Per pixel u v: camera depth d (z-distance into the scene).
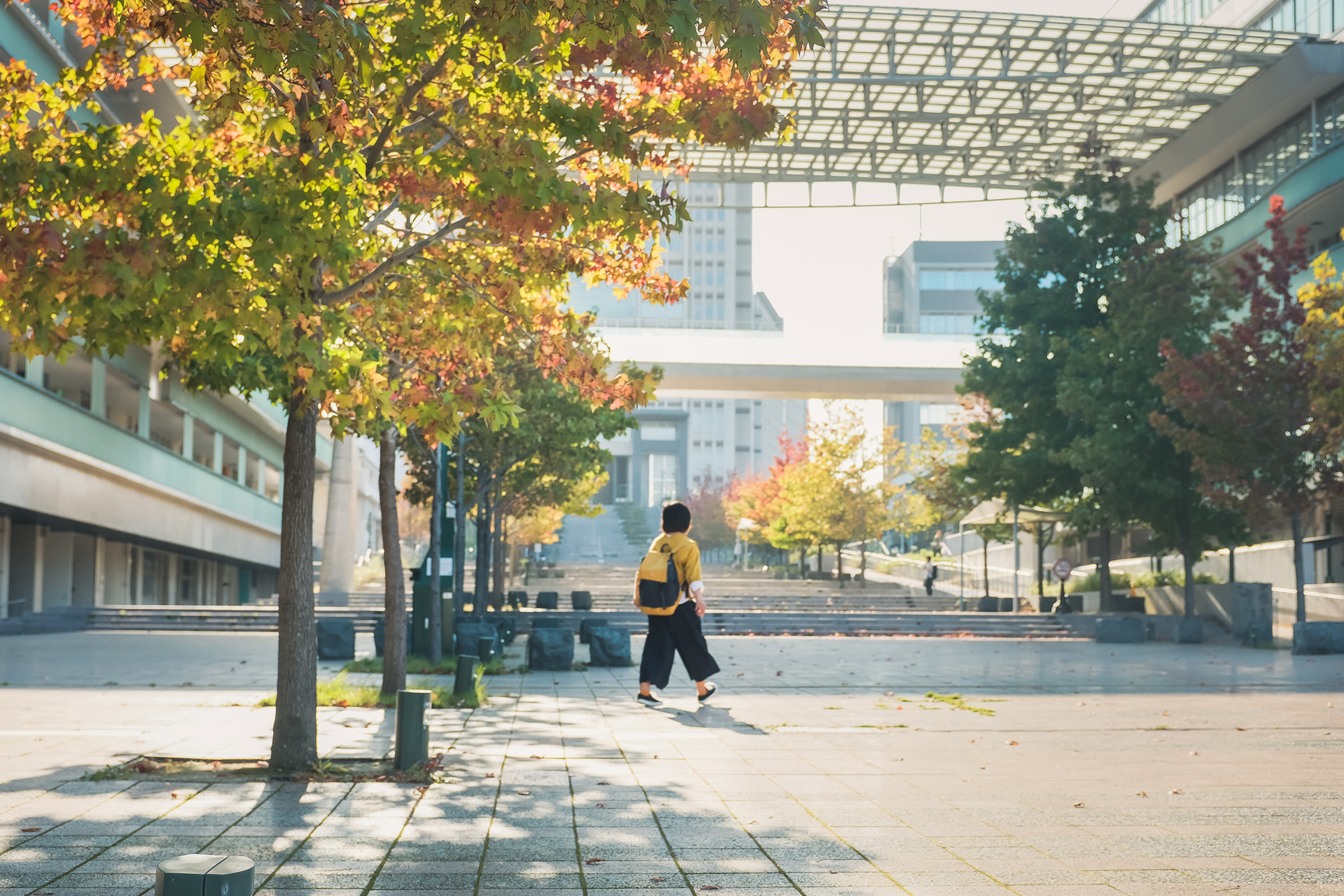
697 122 7.41
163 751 8.54
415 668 16.92
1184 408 25.83
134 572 43.19
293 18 4.91
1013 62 36.25
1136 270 30.55
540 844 5.48
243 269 7.13
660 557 12.80
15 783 7.04
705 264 170.12
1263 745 9.24
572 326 9.18
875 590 50.53
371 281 8.12
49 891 4.51
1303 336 24.78
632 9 5.25
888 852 5.34
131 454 36.25
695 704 12.75
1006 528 41.62
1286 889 4.69
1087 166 35.75
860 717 11.38
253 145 8.12
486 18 5.71
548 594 37.28
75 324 7.03
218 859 2.50
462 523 21.34
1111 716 11.55
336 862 5.08
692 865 5.07
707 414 188.50
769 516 68.00
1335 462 24.31
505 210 7.15
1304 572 33.09
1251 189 43.16
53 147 6.67
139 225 6.53
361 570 57.38
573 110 6.70
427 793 6.86
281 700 7.68
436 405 7.67
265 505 56.88
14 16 25.38
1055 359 33.81
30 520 34.25
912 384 50.16
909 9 33.28
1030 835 5.73
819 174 44.16
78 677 16.22
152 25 5.20
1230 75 38.16
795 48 6.96
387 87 7.18
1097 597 37.03
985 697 13.73
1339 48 36.25
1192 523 29.97
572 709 12.10
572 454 26.25
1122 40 35.12
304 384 7.52
